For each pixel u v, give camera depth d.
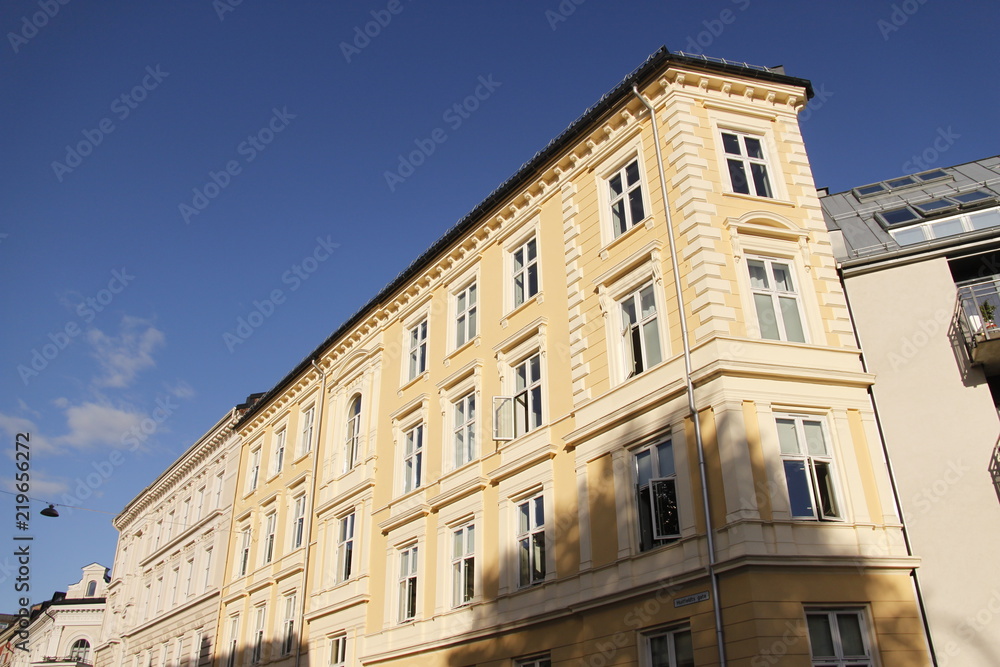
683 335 15.70
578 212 20.23
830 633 12.83
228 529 32.62
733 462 13.82
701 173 17.38
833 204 21.48
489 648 17.69
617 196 19.42
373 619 21.83
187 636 32.75
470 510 19.66
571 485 17.16
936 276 16.55
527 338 20.06
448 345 23.27
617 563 15.31
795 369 14.91
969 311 15.99
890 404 15.35
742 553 12.97
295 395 31.55
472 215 23.59
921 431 14.98
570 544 16.67
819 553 13.30
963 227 17.92
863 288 16.81
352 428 27.25
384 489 23.67
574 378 18.14
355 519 24.55
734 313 15.59
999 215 17.88
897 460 14.77
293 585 26.55
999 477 14.33
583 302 18.83
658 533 15.02
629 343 17.45
